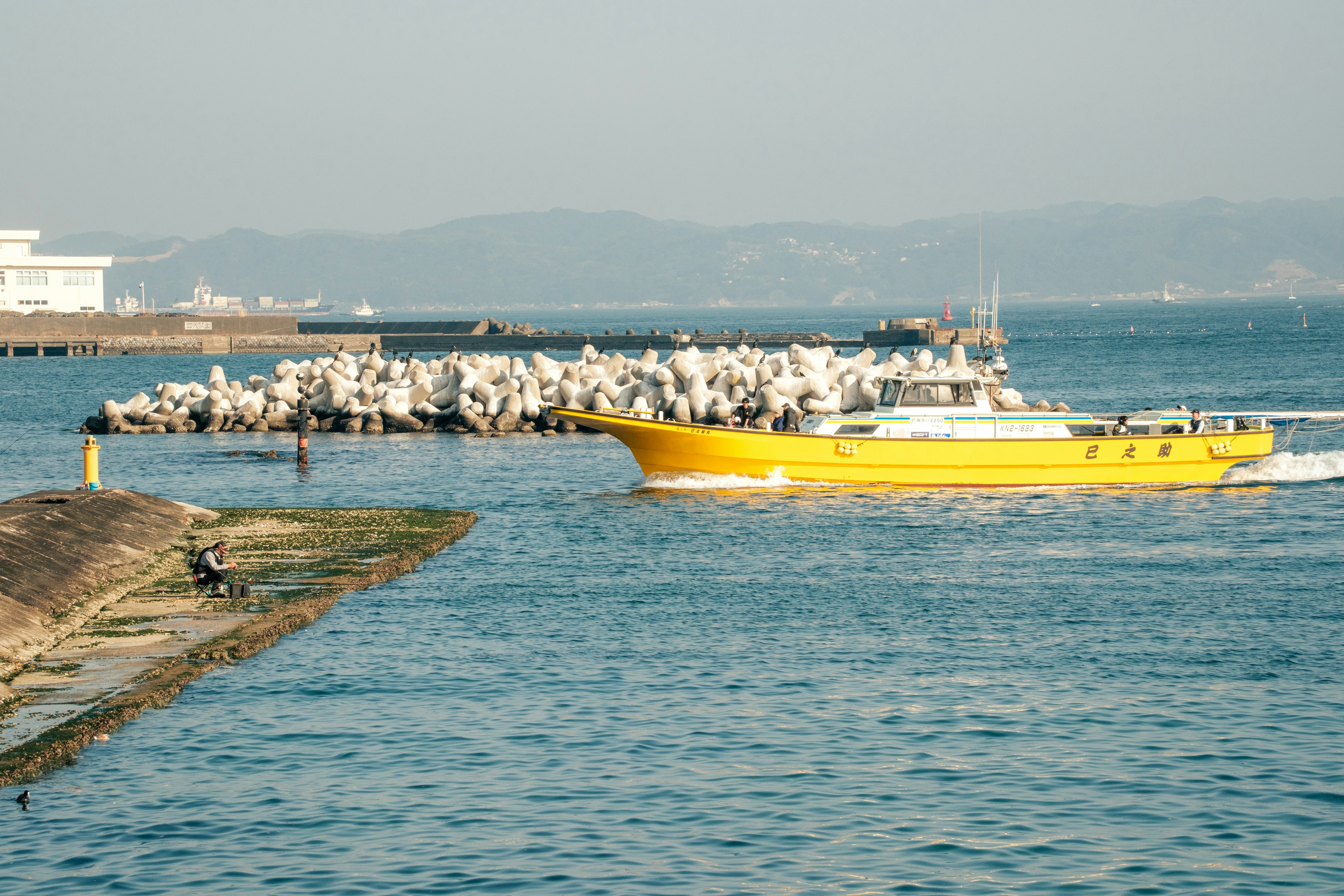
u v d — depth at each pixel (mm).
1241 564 92562
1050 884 42281
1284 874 42938
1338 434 168000
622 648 70438
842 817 47562
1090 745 54812
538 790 50062
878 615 78000
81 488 109312
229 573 87438
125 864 43781
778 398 168875
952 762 52906
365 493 134125
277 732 56719
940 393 123812
